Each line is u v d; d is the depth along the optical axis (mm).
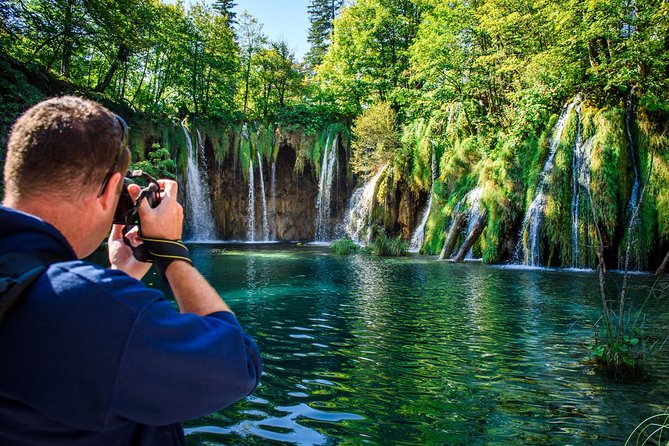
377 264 16953
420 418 3963
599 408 4199
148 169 20781
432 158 24500
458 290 11180
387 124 27203
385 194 25469
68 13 19594
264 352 5914
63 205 926
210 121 31781
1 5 17219
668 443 3307
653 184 15969
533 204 18250
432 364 5512
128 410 823
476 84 24188
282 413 4027
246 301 9453
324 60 39594
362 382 4859
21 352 783
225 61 33688
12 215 853
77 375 784
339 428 3744
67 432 826
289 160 34125
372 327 7359
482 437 3615
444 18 26188
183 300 1039
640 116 16875
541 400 4391
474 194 20375
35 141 906
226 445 3406
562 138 17906
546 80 20375
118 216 1099
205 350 875
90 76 29656
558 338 6754
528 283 12453
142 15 23578
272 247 25484
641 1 17531
